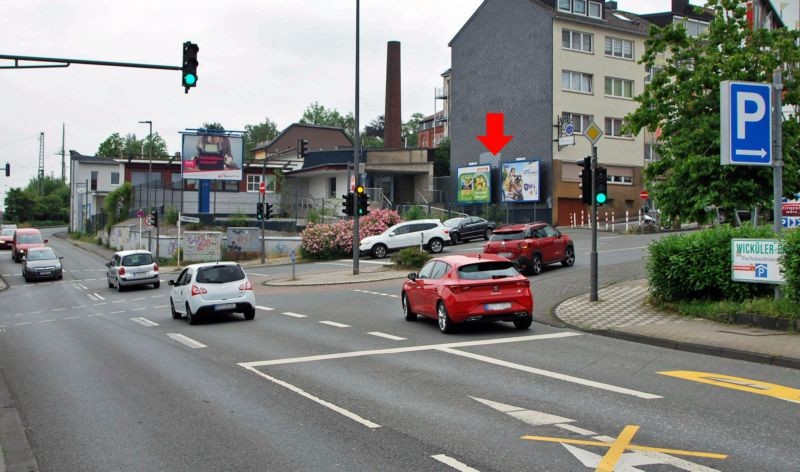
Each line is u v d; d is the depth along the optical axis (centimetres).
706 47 2036
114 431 794
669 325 1451
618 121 5519
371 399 913
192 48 1733
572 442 696
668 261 1633
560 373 1057
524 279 1520
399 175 6278
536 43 5291
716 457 639
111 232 6500
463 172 5722
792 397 875
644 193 4731
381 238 3838
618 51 5538
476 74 5722
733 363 1117
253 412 861
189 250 4569
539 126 5266
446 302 1492
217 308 1862
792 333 1288
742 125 1466
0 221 12419
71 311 2464
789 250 1354
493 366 1125
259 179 7469
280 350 1353
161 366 1218
